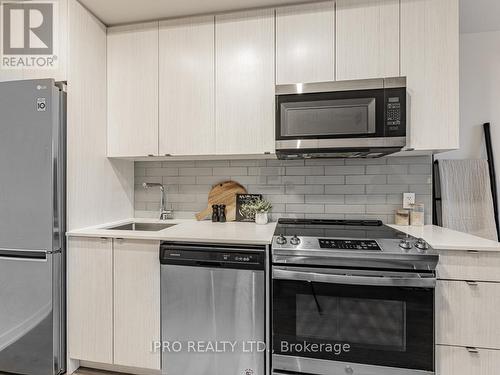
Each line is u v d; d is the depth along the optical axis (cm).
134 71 194
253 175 214
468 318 131
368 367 134
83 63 177
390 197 197
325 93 158
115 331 163
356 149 158
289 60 174
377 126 153
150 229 210
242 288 147
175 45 188
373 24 165
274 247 140
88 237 165
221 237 152
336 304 137
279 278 139
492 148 206
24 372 162
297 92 161
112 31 197
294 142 162
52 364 158
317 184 206
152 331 158
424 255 126
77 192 173
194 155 189
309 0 171
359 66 166
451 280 132
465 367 131
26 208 159
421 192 193
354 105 156
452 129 158
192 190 223
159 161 228
